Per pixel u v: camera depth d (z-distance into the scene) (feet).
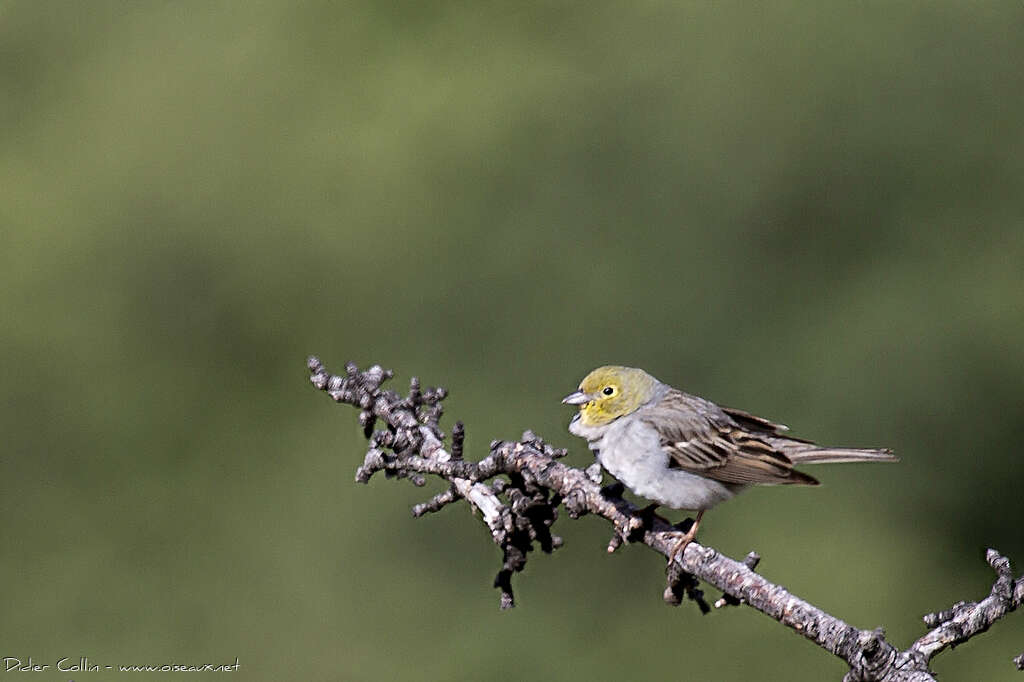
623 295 56.18
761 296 55.67
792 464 23.00
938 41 56.44
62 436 57.52
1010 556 50.72
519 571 19.52
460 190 58.59
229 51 61.72
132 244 59.57
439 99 59.77
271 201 59.47
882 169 56.08
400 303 58.03
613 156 58.08
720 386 54.85
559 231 57.67
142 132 60.80
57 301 58.75
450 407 55.47
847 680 14.93
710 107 57.72
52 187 59.88
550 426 54.85
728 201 56.75
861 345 53.47
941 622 15.72
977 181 55.21
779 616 16.17
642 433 23.44
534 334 56.39
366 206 58.85
